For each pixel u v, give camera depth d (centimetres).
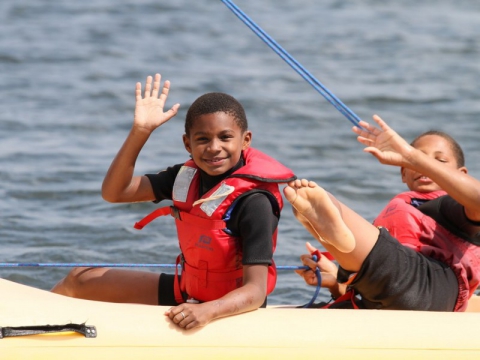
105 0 5266
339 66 4041
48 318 1036
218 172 1152
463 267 1284
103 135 2966
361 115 3297
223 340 1045
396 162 1216
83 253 1875
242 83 3688
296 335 1063
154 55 4141
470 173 2634
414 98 3534
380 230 1225
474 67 4059
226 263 1141
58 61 3972
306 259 1347
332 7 5378
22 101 3347
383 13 5225
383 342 1071
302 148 2875
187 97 3438
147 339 1031
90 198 2311
